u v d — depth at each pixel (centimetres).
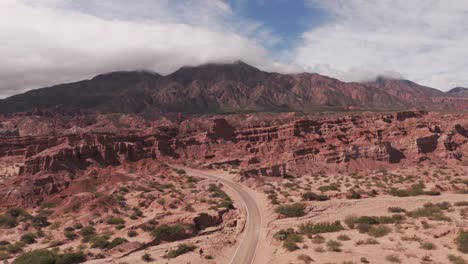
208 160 16588
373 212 7800
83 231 6731
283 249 5466
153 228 6681
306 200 9012
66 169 11088
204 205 8425
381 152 13812
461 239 4925
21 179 9906
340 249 5097
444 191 9750
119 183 10981
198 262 5197
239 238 6400
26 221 7556
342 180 11912
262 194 10012
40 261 5112
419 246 4972
